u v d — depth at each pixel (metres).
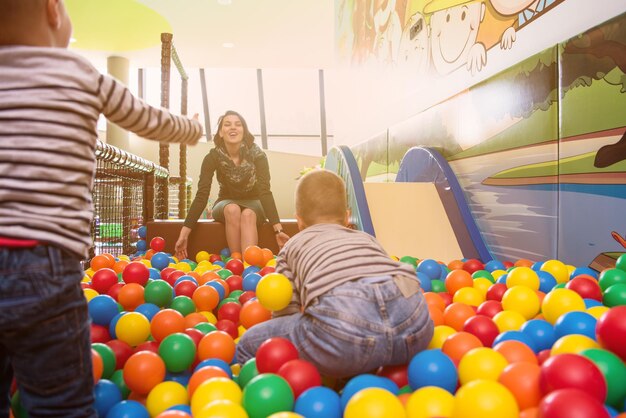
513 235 2.85
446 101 3.74
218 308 2.32
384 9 5.64
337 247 1.50
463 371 1.26
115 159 3.10
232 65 10.78
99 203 3.94
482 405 0.97
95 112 1.15
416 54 4.63
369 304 1.34
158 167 4.48
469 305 2.00
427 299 2.01
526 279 2.14
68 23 1.21
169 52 5.32
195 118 1.46
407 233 3.35
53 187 1.04
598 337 1.32
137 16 7.93
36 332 1.00
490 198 3.10
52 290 1.00
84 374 1.08
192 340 1.59
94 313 1.83
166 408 1.30
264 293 1.58
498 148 3.00
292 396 1.20
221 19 8.39
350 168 3.53
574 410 0.87
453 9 3.85
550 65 2.52
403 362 1.39
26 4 1.09
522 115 2.76
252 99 11.99
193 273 2.75
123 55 9.62
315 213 1.69
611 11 2.22
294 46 9.66
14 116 1.03
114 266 2.84
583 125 2.31
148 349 1.66
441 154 3.72
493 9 3.25
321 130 12.13
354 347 1.31
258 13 8.20
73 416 1.05
